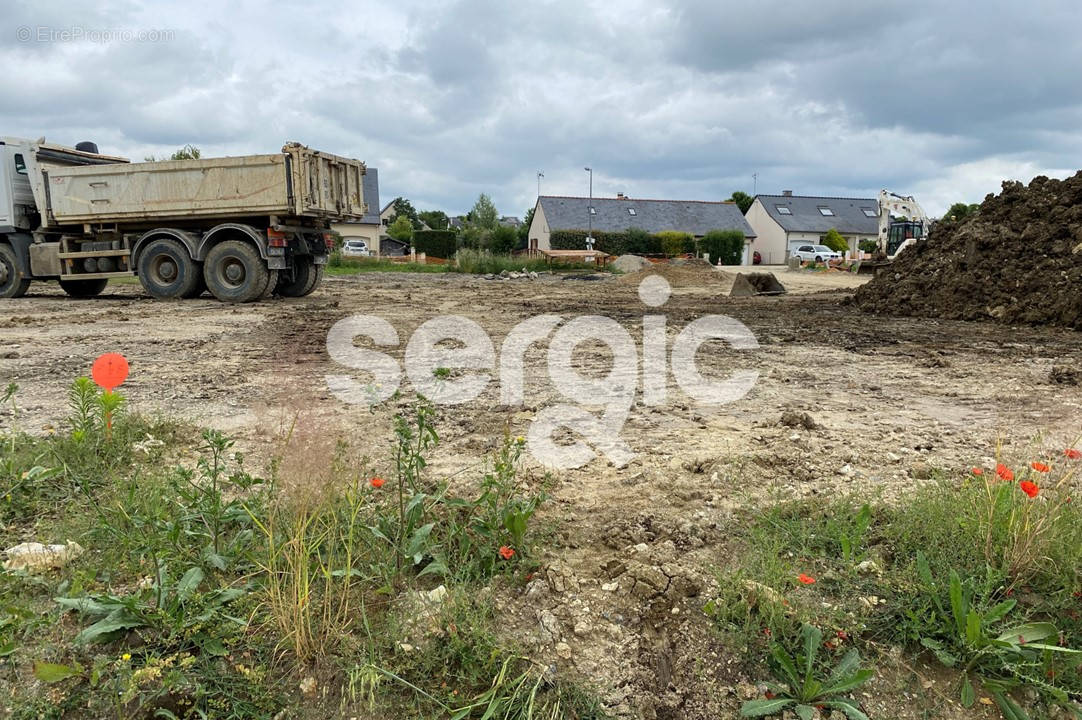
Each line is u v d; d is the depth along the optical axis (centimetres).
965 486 272
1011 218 1103
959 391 522
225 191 1128
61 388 493
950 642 201
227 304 1168
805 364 643
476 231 4509
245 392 490
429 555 235
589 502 295
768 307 1255
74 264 1231
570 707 180
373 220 5028
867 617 211
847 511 272
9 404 439
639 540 259
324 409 446
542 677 188
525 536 256
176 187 1139
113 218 1173
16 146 1187
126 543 232
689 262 2230
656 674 192
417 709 179
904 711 183
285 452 248
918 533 251
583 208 5156
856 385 545
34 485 284
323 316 1010
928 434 399
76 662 181
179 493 253
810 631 196
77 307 1109
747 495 300
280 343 739
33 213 1232
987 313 1006
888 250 2809
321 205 1170
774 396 504
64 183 1170
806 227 5469
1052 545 227
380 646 196
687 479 322
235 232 1185
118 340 746
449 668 191
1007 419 436
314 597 212
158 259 1195
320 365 613
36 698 175
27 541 249
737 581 218
